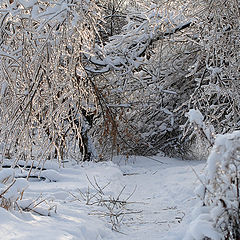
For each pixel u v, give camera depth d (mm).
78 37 6918
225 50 9008
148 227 6062
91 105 12906
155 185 9875
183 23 11594
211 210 4336
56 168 10422
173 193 8555
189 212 5914
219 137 4297
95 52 11242
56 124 7285
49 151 7328
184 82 14625
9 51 7273
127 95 14312
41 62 6836
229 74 8969
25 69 6879
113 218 6398
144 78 14328
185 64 13938
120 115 13570
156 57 13867
